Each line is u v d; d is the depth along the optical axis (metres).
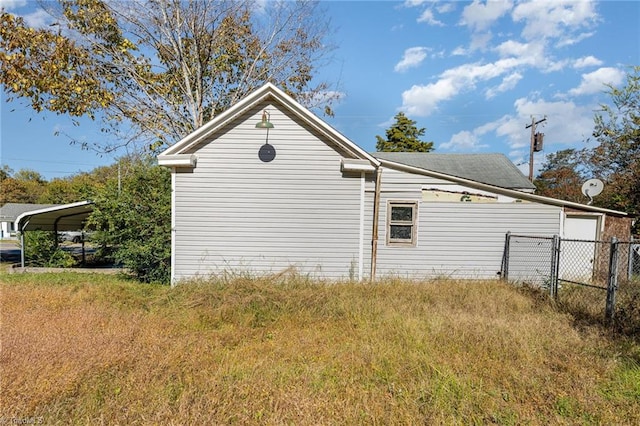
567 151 27.47
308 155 8.61
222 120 8.37
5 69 10.26
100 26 13.34
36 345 4.05
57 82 11.52
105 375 3.54
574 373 3.86
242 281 7.35
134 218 8.90
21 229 12.24
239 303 6.36
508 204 9.27
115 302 6.70
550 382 3.68
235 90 17.09
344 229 8.70
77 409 3.03
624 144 13.86
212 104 16.41
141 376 3.51
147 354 4.04
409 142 33.44
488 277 9.28
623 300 5.99
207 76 16.38
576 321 5.60
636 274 9.36
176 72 15.45
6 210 38.19
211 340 4.86
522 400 3.37
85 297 6.92
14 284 8.30
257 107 8.53
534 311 6.27
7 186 48.88
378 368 3.93
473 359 4.18
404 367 3.95
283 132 8.57
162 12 14.26
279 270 8.56
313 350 4.49
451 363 4.05
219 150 8.51
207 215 8.52
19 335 4.41
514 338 4.73
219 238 8.54
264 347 4.64
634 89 13.67
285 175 8.59
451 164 15.73
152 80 14.63
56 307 6.07
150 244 8.73
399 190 9.26
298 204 8.63
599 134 14.91
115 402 3.12
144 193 9.33
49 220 13.73
